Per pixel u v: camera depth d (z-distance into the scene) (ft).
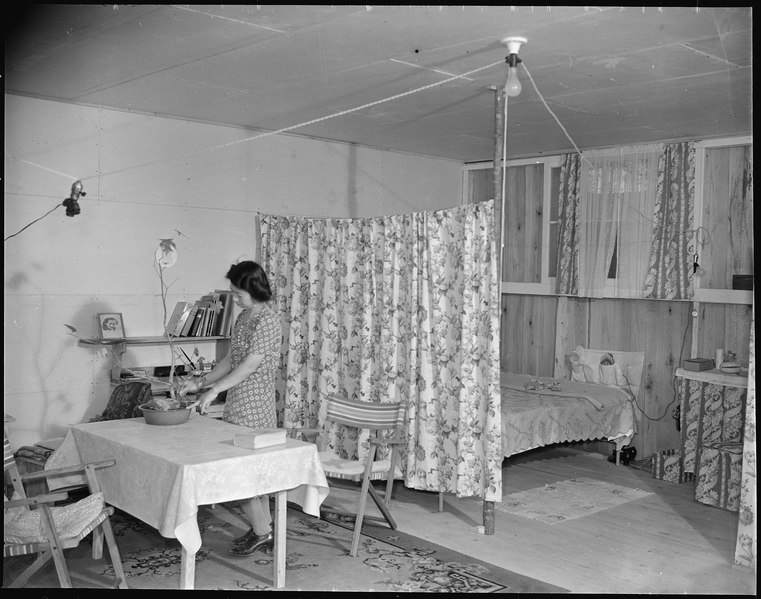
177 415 13.75
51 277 17.60
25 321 17.24
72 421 17.92
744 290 20.01
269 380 14.20
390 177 24.49
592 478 20.44
